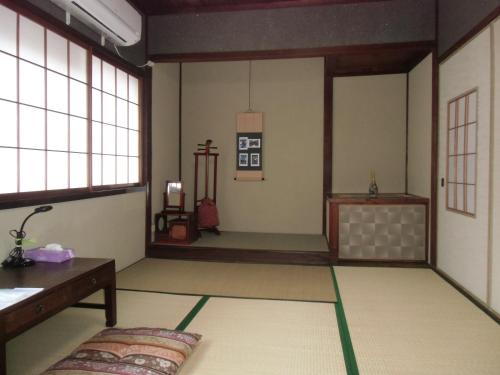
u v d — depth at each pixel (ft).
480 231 10.51
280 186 19.62
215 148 18.88
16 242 8.20
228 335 8.31
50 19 9.60
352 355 7.43
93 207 11.90
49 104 9.78
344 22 14.24
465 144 11.60
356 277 13.07
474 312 9.73
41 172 9.55
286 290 11.60
